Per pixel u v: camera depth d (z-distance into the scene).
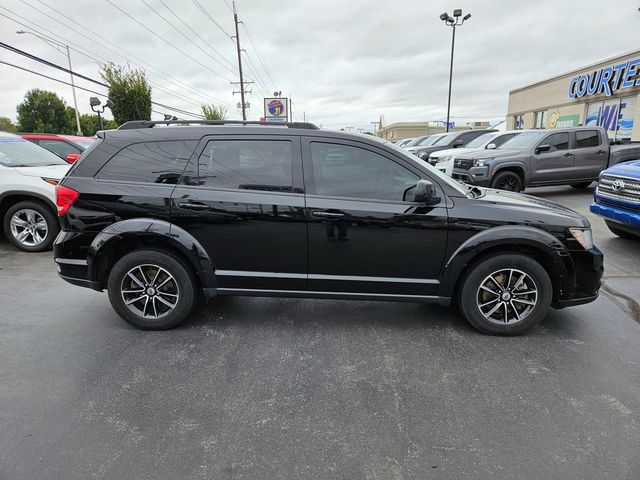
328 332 3.63
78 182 3.48
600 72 20.80
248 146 3.44
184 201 3.39
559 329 3.66
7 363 3.12
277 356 3.24
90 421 2.49
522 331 3.52
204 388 2.83
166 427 2.45
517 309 3.53
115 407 2.62
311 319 3.89
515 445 2.29
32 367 3.07
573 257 3.40
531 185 10.02
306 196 3.38
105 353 3.28
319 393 2.78
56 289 4.67
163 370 3.04
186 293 3.59
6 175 6.03
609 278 4.89
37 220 6.18
